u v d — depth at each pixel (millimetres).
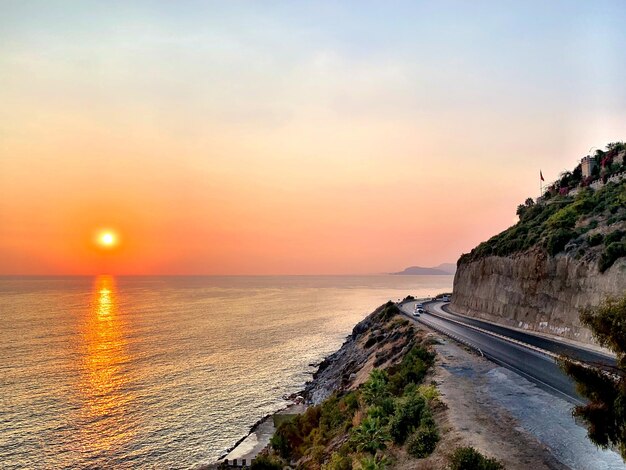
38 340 91188
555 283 42406
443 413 21328
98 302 187125
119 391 57250
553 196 66562
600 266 35844
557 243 43625
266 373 67500
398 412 21500
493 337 42281
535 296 45969
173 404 52781
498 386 25438
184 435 43844
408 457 18609
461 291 72375
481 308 60688
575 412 12633
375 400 26047
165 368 69250
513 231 60312
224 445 41500
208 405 52625
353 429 24828
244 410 51188
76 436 43344
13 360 73062
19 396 54562
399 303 98688
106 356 77062
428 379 28453
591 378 12289
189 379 63375
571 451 16609
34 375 64000
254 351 83250
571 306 39094
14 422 46438
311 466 25516
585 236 41938
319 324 120500
